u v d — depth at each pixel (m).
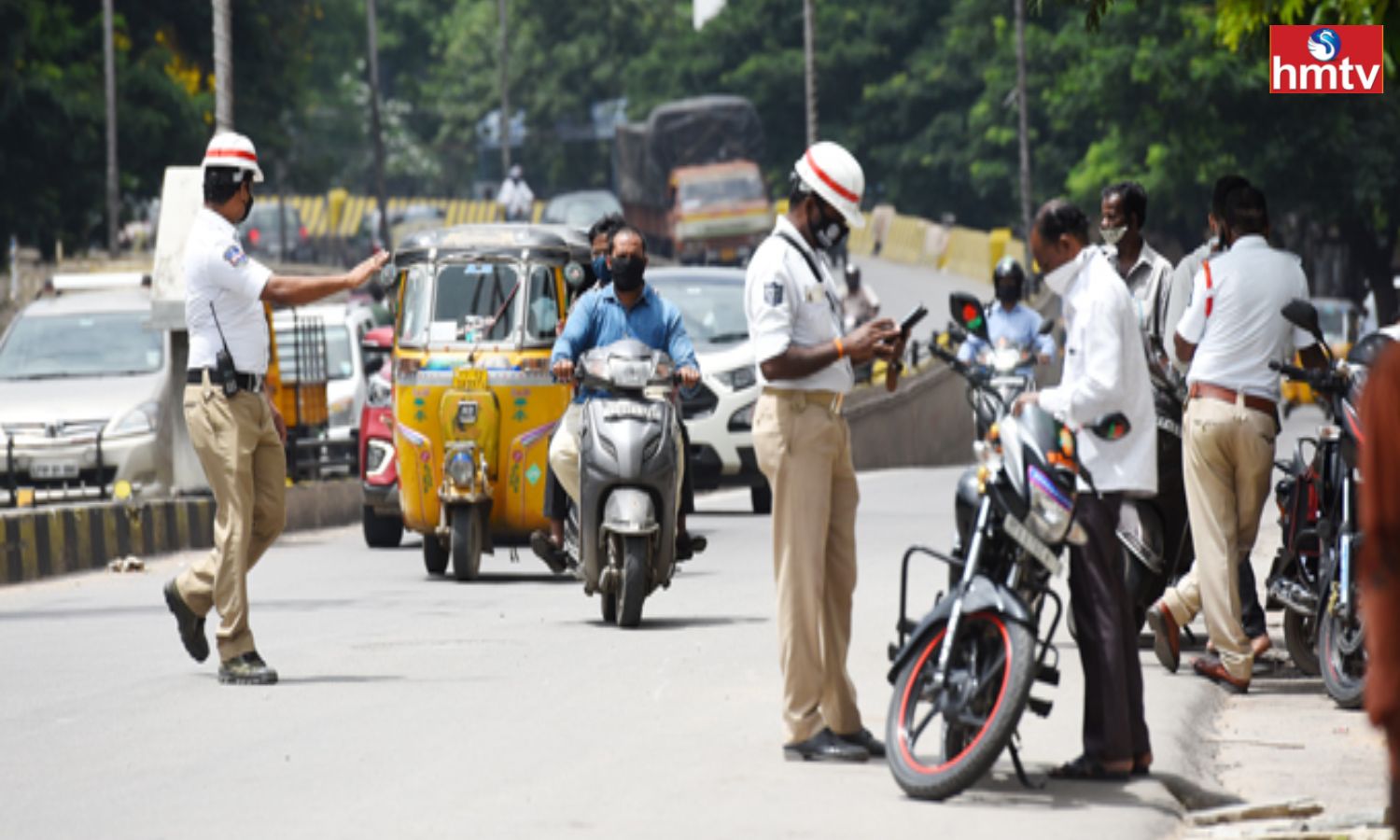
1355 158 120.81
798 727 19.62
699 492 59.53
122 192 123.44
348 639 28.80
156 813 17.81
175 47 128.12
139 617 32.66
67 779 19.36
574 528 30.75
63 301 56.09
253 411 24.73
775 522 19.44
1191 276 25.70
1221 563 24.12
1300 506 24.89
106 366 53.47
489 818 17.31
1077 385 19.34
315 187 145.38
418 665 26.05
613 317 31.03
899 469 71.62
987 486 18.22
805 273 19.12
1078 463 18.30
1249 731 22.12
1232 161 121.62
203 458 24.66
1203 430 24.00
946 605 17.97
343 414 64.94
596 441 29.58
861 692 23.59
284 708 22.92
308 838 16.72
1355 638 23.14
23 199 115.38
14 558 39.22
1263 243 24.22
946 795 17.67
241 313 24.58
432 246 38.03
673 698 23.19
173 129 119.69
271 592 35.59
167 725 22.05
